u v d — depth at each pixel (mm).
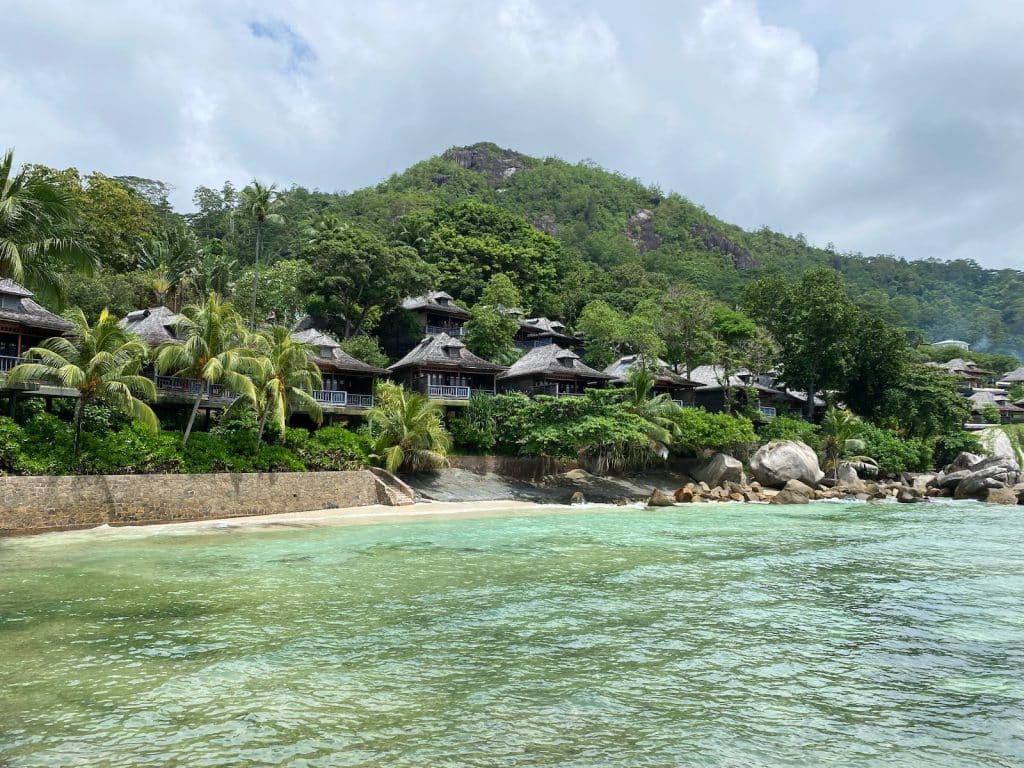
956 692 10258
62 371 27375
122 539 24906
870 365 70188
